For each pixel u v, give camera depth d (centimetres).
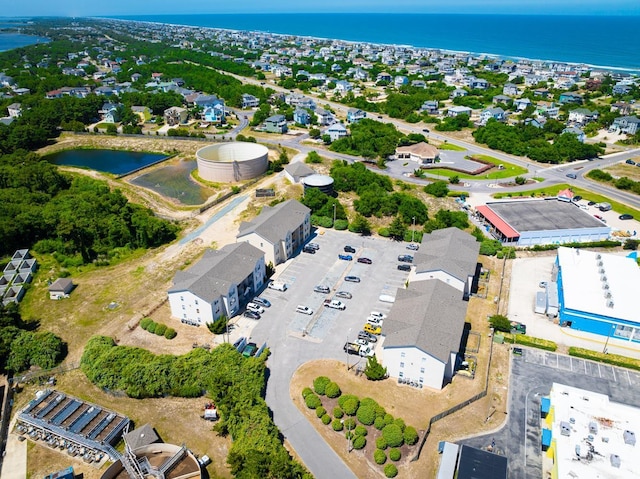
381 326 7512
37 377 7069
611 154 17900
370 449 5900
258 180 14650
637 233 11838
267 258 9812
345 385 6856
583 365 7356
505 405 6581
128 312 8550
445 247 9038
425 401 6600
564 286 8581
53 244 10944
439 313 7219
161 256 10462
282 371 7125
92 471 5597
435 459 5781
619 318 7731
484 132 19212
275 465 5141
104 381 6738
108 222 11031
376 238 11188
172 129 19750
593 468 5016
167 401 6619
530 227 11256
